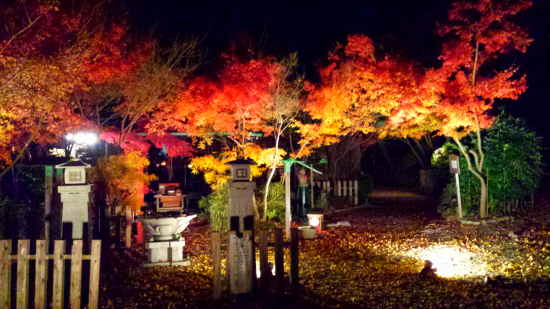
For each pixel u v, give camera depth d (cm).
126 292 709
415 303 648
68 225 680
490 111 1916
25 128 950
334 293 718
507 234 1072
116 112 1393
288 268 911
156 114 1245
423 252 1058
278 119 1323
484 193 1268
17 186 1166
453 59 1130
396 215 1728
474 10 1137
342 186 2086
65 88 882
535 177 1355
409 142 2942
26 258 556
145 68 1193
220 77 1259
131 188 1223
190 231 1402
